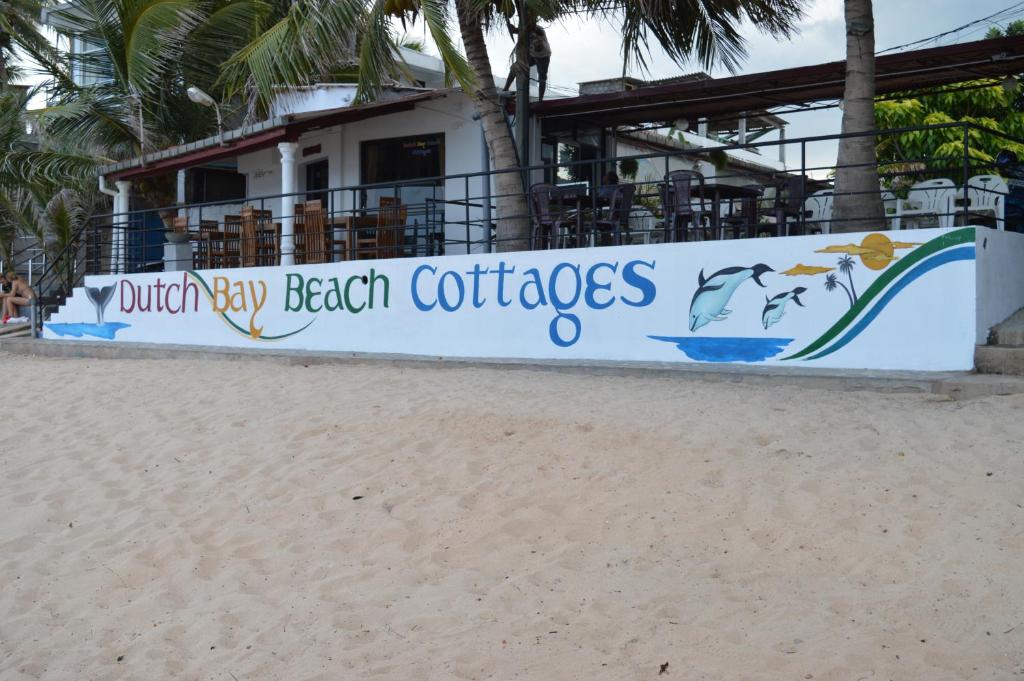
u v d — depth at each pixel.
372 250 13.66
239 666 4.91
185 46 20.77
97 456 8.93
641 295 10.91
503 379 10.56
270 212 16.22
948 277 9.04
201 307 15.66
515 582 5.48
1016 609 4.60
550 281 11.61
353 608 5.44
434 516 6.59
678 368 10.09
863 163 10.23
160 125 22.11
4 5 24.94
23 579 6.31
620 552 5.74
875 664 4.28
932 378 8.55
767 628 4.70
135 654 5.21
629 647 4.67
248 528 6.80
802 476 6.48
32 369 14.62
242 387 11.34
